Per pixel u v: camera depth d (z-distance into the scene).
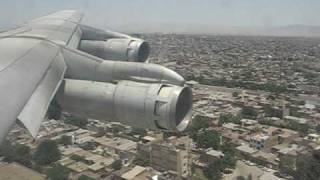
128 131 60.59
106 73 10.33
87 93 9.48
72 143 54.97
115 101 9.17
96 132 60.12
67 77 10.48
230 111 78.56
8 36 11.70
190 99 8.98
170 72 9.79
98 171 45.06
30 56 9.05
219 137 58.06
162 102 8.59
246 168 47.53
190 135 58.53
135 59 15.02
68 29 14.27
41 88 7.71
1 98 6.45
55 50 10.28
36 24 14.39
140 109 8.80
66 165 46.41
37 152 48.81
